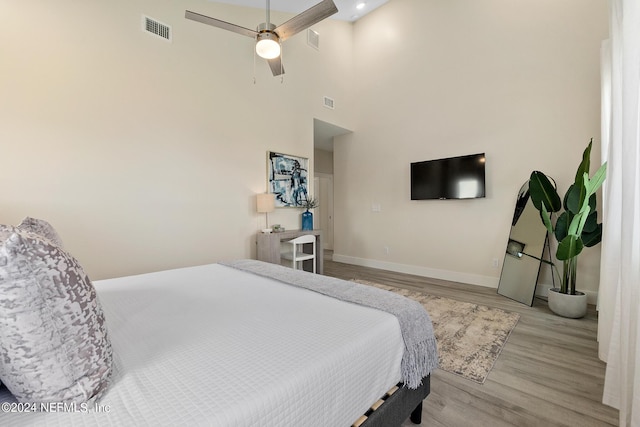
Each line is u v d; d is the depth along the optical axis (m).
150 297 1.51
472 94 3.92
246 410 0.67
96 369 0.70
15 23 2.17
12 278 0.58
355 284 1.72
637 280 1.29
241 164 3.65
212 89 3.36
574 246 2.54
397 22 4.71
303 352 0.92
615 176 1.83
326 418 0.85
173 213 3.04
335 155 5.70
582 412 1.46
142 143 2.82
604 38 2.99
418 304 1.42
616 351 1.48
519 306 3.02
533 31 3.42
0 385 0.71
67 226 2.40
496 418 1.42
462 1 3.98
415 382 1.22
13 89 2.16
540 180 2.92
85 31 2.48
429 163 4.29
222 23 2.52
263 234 3.64
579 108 3.13
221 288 1.68
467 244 3.99
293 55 4.32
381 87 4.96
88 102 2.50
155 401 0.68
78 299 0.69
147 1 2.85
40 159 2.28
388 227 4.90
